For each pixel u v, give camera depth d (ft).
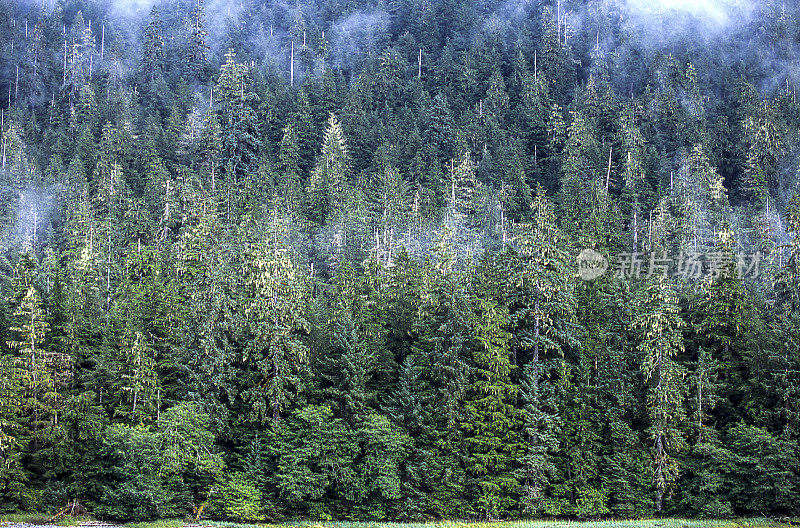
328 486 183.42
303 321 193.26
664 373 183.52
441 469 181.68
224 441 193.06
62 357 184.65
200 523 173.47
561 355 195.21
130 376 184.55
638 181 319.68
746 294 201.57
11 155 326.24
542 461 179.63
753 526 167.63
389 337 205.05
